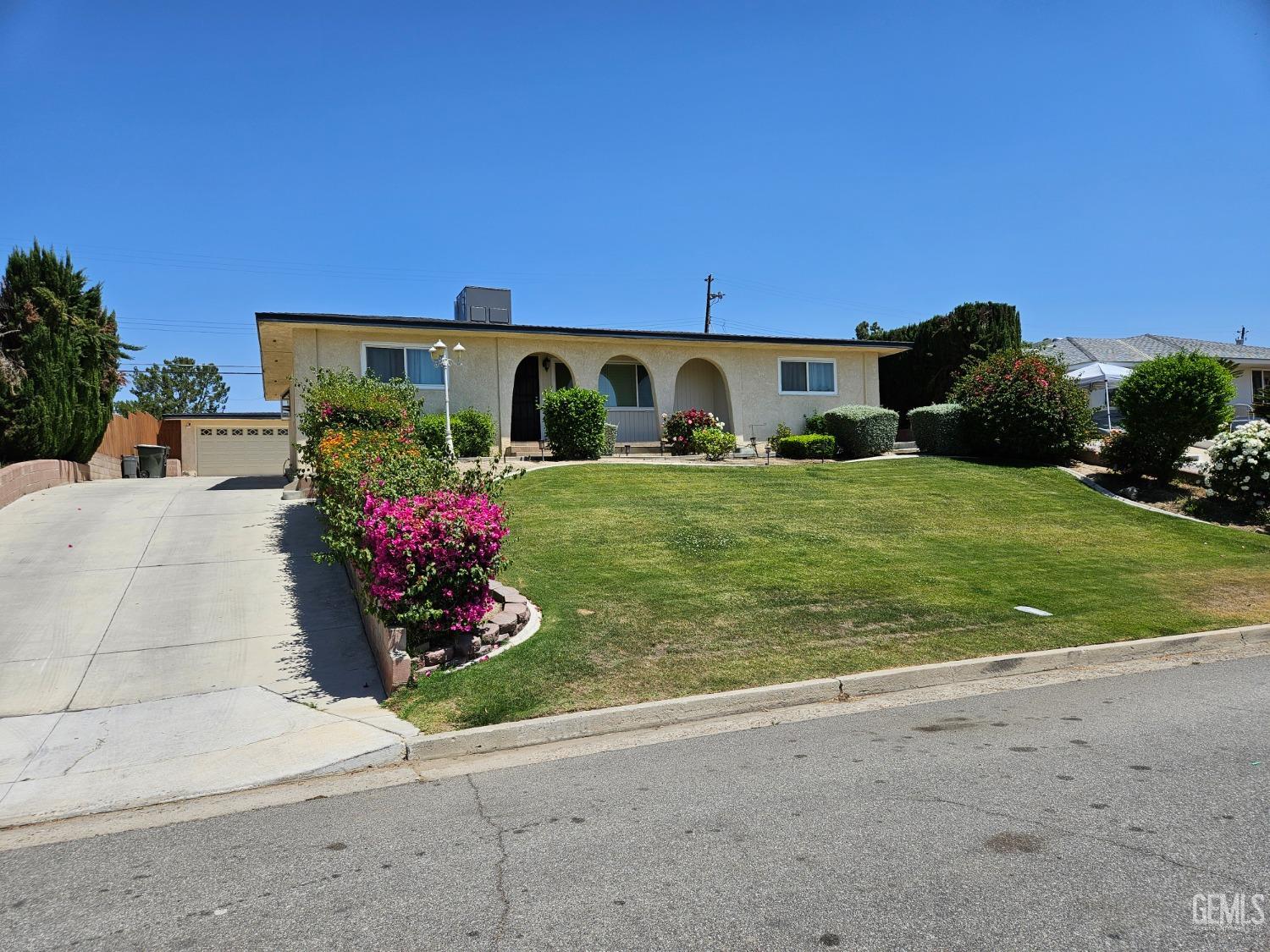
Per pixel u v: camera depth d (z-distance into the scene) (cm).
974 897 328
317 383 1717
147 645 784
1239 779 455
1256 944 292
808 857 369
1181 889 332
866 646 756
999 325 2420
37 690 684
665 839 397
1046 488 1577
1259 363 3100
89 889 372
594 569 970
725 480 1526
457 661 709
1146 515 1434
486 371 1919
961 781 462
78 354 1781
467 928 318
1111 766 480
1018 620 839
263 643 791
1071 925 306
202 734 596
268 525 1256
